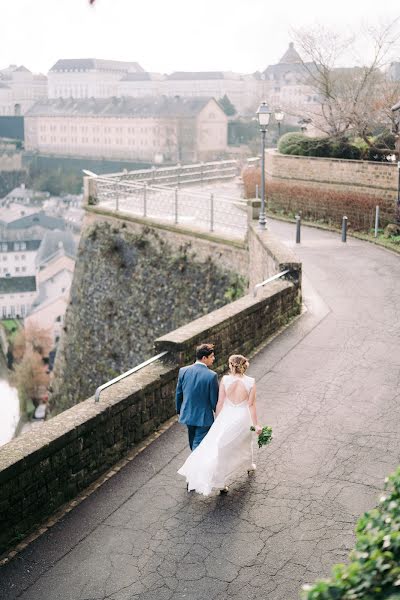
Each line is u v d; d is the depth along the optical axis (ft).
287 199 96.32
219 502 23.88
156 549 21.52
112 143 586.45
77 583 20.13
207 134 531.50
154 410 30.09
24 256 508.94
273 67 568.41
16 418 302.04
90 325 95.20
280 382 34.50
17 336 371.35
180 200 99.04
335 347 39.83
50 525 23.20
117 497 24.76
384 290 53.98
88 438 25.63
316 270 61.87
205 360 25.07
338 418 29.96
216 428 24.22
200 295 75.20
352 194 87.25
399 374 35.06
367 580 11.23
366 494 23.82
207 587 19.58
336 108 106.22
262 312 41.16
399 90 105.60
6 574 20.70
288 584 19.45
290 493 24.14
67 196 587.68
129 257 88.07
